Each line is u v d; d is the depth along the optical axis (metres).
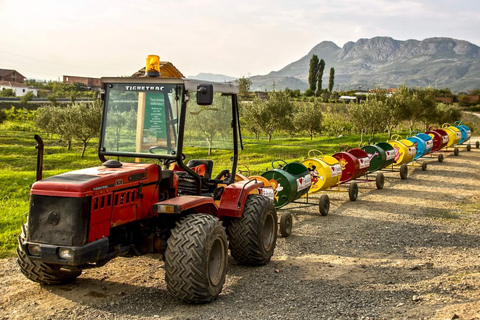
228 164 20.00
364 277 6.39
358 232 9.30
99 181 4.77
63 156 24.98
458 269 6.66
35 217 4.71
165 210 5.19
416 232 9.28
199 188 6.36
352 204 12.40
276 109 33.06
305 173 11.00
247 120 34.22
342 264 7.09
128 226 5.50
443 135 24.34
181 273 5.03
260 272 6.64
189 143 5.95
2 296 5.48
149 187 5.51
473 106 84.25
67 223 4.59
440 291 5.59
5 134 36.41
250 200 6.89
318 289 5.87
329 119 45.91
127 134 5.73
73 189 4.59
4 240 7.93
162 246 5.53
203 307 5.21
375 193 14.10
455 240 8.63
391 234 9.13
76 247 4.55
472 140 36.81
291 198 10.29
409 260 7.30
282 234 8.83
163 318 4.84
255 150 26.80
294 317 4.90
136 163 5.72
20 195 13.30
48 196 4.66
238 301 5.43
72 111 26.59
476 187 15.10
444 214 11.05
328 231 9.40
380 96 31.69
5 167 20.31
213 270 5.49
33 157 23.81
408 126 42.88
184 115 5.54
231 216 6.48
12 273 6.34
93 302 5.32
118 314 4.96
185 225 5.23
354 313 4.99
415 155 19.92
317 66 104.44
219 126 6.55
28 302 5.29
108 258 5.05
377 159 15.82
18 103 63.78
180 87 5.51
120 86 5.73
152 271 6.54
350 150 14.49
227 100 6.77
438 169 19.50
